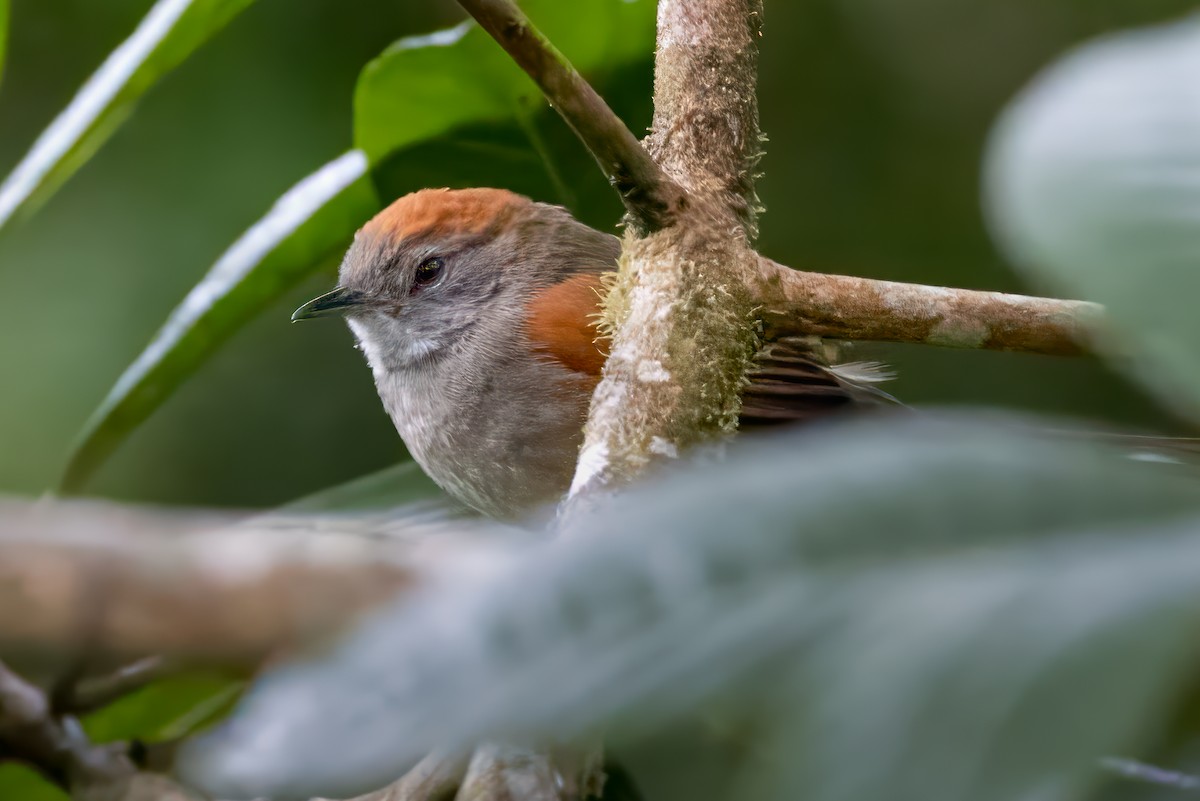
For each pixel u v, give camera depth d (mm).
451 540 1517
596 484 2213
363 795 2207
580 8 2262
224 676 1996
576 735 1007
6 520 1318
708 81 2232
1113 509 1039
